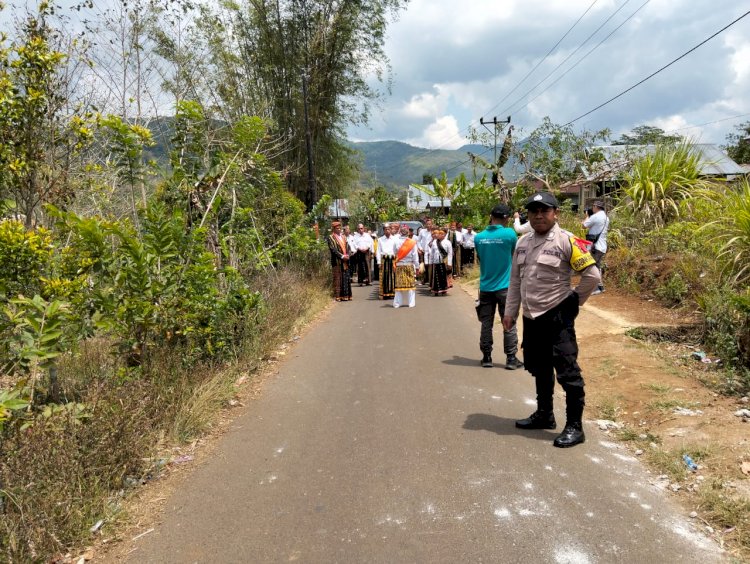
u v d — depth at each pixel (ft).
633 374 18.17
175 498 11.85
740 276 23.70
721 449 12.42
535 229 13.89
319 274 49.08
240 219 29.66
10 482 10.68
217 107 32.45
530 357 14.56
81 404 13.05
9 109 15.88
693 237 30.99
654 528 9.89
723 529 9.75
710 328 21.07
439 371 20.65
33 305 13.25
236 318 22.11
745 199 25.99
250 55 58.95
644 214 38.09
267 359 23.16
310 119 69.00
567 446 13.51
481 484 11.76
